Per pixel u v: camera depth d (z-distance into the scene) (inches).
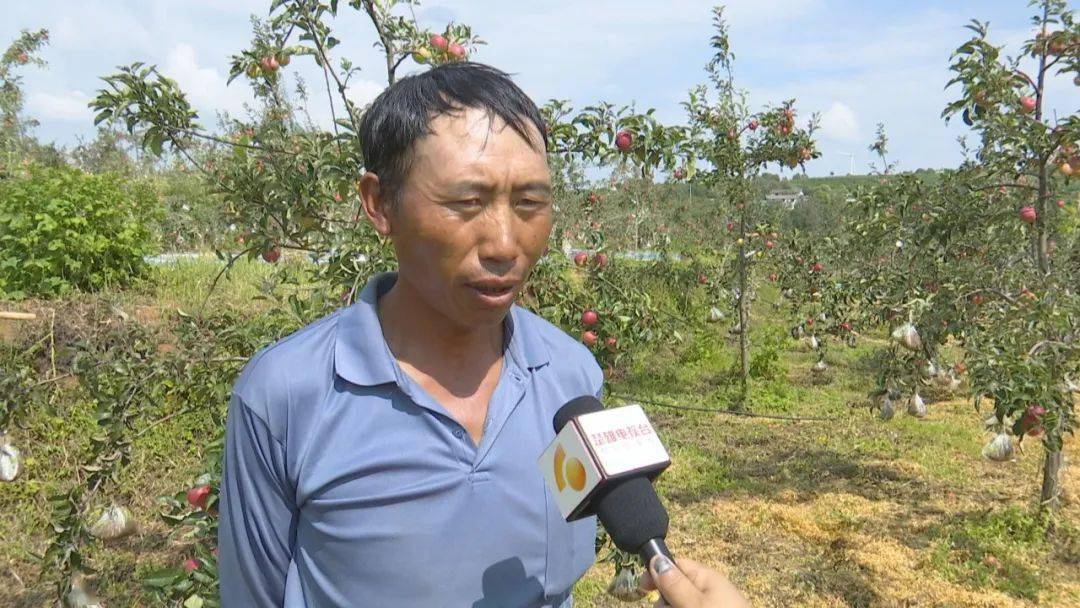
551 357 54.5
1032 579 190.1
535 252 45.2
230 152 163.6
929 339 203.2
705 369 396.8
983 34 185.8
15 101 498.0
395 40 132.6
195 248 409.7
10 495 195.0
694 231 473.1
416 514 44.5
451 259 43.4
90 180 298.5
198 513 113.7
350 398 45.2
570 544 51.4
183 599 108.8
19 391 117.2
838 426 316.8
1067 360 173.2
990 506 233.9
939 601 181.5
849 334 376.2
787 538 214.1
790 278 403.9
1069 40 186.7
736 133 338.6
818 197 439.8
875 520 225.0
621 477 44.5
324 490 44.2
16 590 169.5
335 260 121.4
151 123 126.1
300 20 130.4
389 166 44.8
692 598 41.2
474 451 46.9
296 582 46.3
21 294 259.3
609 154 130.5
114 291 278.2
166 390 128.1
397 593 44.1
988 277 198.1
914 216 210.5
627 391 358.0
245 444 45.7
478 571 45.9
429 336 47.9
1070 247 232.7
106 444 114.4
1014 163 201.2
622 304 138.8
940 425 315.0
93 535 113.6
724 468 266.7
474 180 42.4
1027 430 169.8
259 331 123.6
